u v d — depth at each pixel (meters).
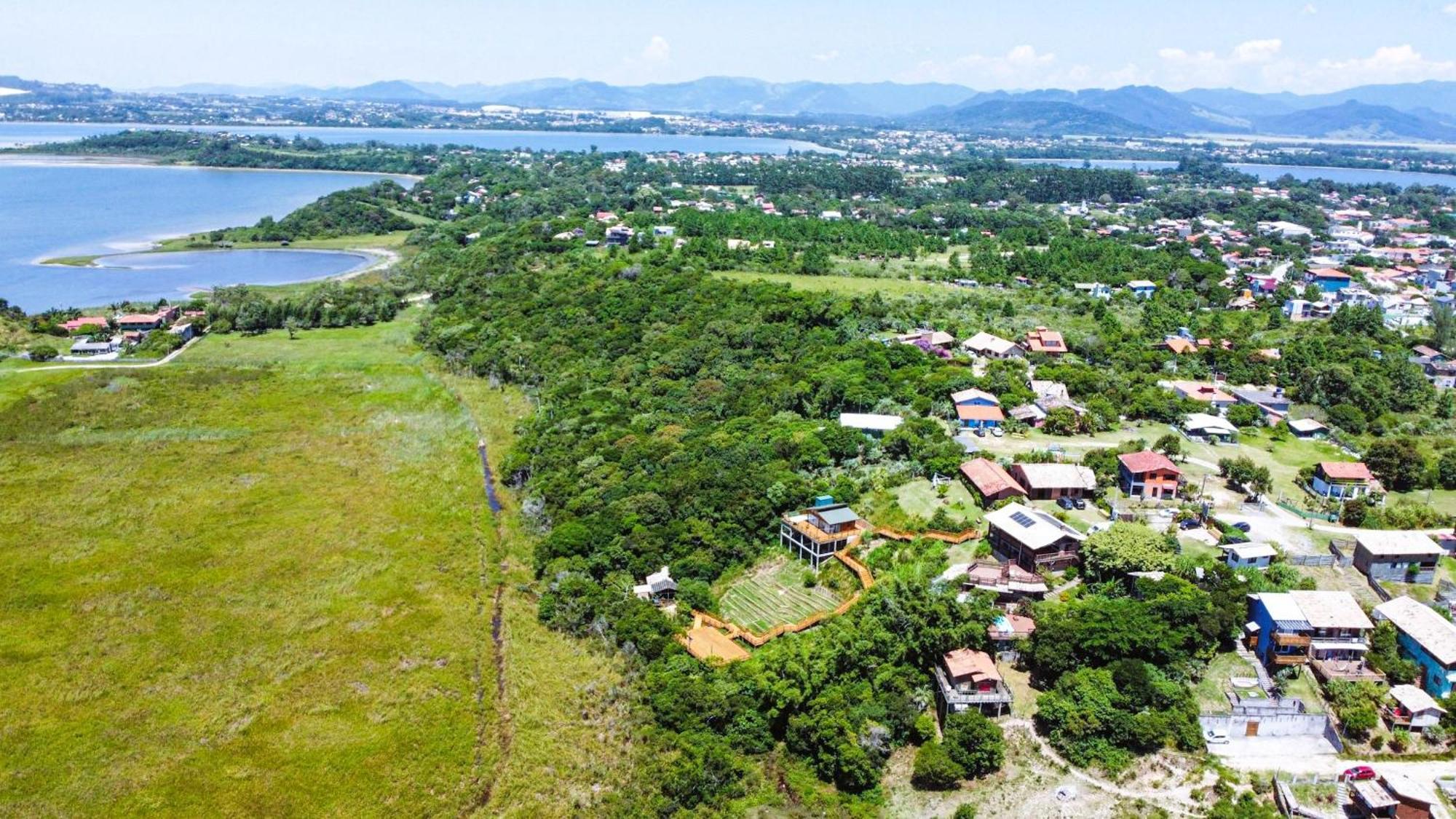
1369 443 139.38
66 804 76.56
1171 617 86.62
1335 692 81.69
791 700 84.56
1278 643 85.31
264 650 97.19
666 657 93.69
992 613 89.69
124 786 78.69
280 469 142.25
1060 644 85.56
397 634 101.06
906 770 80.56
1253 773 76.25
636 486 124.56
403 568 114.69
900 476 121.12
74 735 84.19
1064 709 80.25
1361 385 156.62
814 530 109.44
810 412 146.25
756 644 95.12
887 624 89.44
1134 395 149.12
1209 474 123.69
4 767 80.19
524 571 115.31
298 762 81.94
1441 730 78.31
